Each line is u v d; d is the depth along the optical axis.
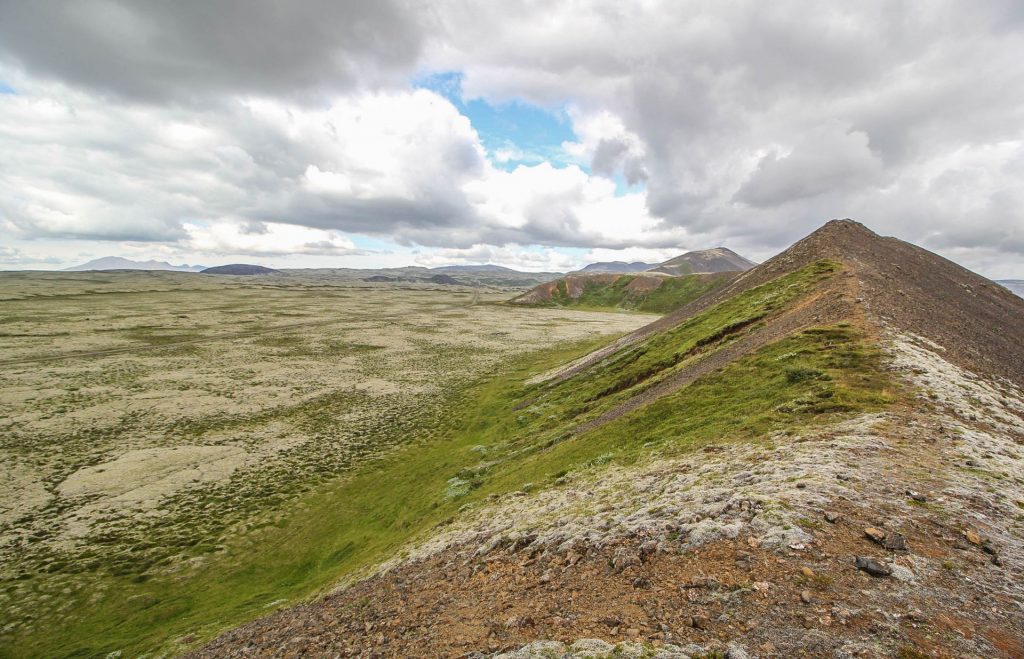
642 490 18.11
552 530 16.55
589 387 53.66
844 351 28.94
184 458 44.09
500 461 38.16
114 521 33.28
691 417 28.09
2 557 28.80
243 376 75.69
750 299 56.22
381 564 21.75
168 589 26.56
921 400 21.06
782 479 14.62
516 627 10.33
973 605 8.32
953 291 60.75
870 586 9.01
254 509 35.66
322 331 128.00
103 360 82.56
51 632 22.98
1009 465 14.76
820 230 75.25
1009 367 32.19
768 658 7.45
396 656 10.81
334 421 56.16
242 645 16.39
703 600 9.45
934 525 11.11
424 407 62.22
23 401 57.78
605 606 10.20
